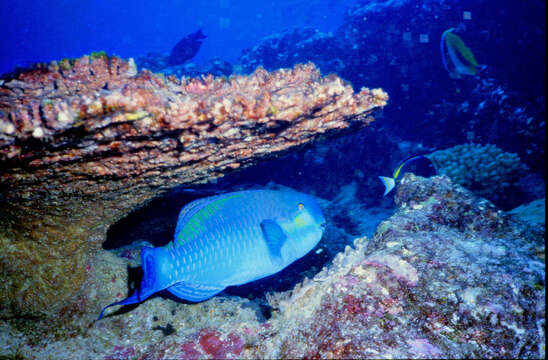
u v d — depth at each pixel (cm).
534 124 802
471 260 237
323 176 978
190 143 209
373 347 188
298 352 206
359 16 1316
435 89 1135
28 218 261
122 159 209
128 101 159
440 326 200
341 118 253
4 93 163
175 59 1532
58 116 148
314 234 251
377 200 903
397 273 232
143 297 195
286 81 225
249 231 229
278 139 254
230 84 210
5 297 287
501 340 188
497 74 1053
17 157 175
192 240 219
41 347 277
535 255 242
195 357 230
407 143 1083
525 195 676
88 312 310
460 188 341
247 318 329
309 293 253
